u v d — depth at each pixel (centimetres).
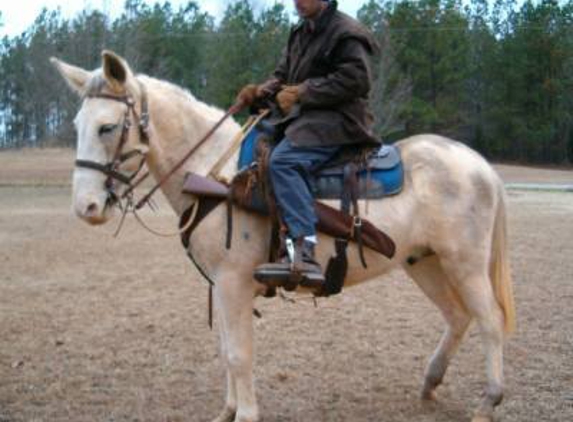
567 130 5328
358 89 446
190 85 4372
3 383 577
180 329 733
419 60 4694
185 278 1002
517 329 728
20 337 707
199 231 453
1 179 2759
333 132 452
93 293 905
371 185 472
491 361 493
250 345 454
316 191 460
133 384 575
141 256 1188
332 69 452
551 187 2961
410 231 484
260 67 4003
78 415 513
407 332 718
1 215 1767
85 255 1196
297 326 739
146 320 770
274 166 439
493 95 5328
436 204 485
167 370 608
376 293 899
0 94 5231
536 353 646
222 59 4012
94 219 428
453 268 493
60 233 1459
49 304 846
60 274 1032
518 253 1216
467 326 525
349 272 475
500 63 5269
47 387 568
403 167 488
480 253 494
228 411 486
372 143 474
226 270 452
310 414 517
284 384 574
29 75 4400
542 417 503
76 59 3005
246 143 463
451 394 555
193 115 467
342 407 530
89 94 434
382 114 3139
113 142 431
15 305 841
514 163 5303
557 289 924
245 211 448
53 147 3941
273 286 446
